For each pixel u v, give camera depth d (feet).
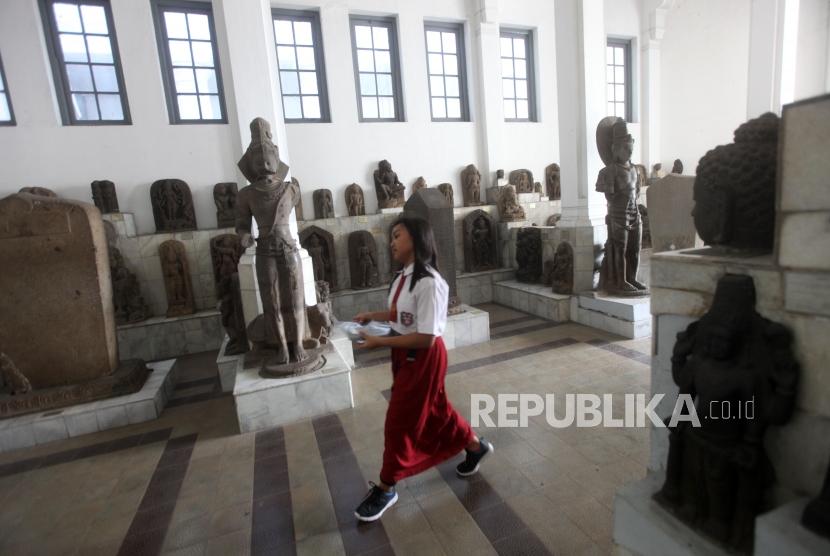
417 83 20.59
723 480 3.33
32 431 9.45
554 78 23.36
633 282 14.64
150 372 11.98
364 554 5.71
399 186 19.81
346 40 19.11
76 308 10.25
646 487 4.19
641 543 3.97
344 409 10.04
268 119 12.14
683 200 13.70
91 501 7.29
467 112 22.25
